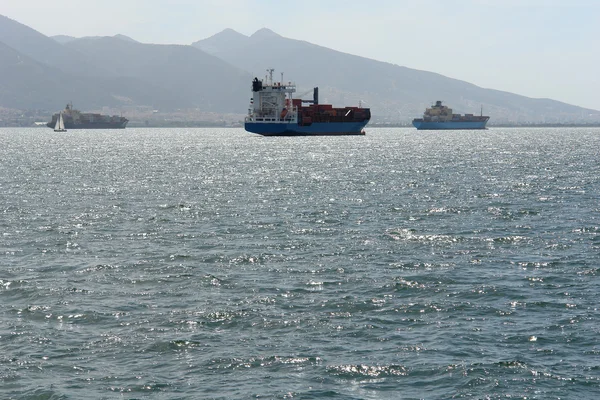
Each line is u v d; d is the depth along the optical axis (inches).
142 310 1638.8
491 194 3951.8
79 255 2253.9
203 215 3139.8
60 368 1306.6
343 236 2593.5
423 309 1649.9
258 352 1380.4
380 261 2158.0
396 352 1379.2
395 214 3152.1
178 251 2316.7
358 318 1583.4
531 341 1432.1
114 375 1277.1
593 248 2349.9
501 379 1251.2
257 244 2442.2
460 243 2449.6
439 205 3464.6
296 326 1529.3
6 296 1754.4
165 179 5014.8
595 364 1314.0
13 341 1435.8
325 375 1277.1
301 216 3095.5
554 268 2054.6
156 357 1358.3
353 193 4028.1
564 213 3164.4
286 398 1186.6
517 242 2463.1
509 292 1788.9
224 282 1893.5
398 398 1189.1
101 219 3019.2
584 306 1667.1
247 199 3750.0
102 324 1540.4
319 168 6092.5
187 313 1611.7
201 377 1269.7
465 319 1576.0
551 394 1195.3
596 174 5344.5
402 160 7249.0
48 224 2878.9
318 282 1895.9
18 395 1199.6
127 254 2269.9
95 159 7578.7
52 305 1673.2
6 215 3127.5
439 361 1332.4
